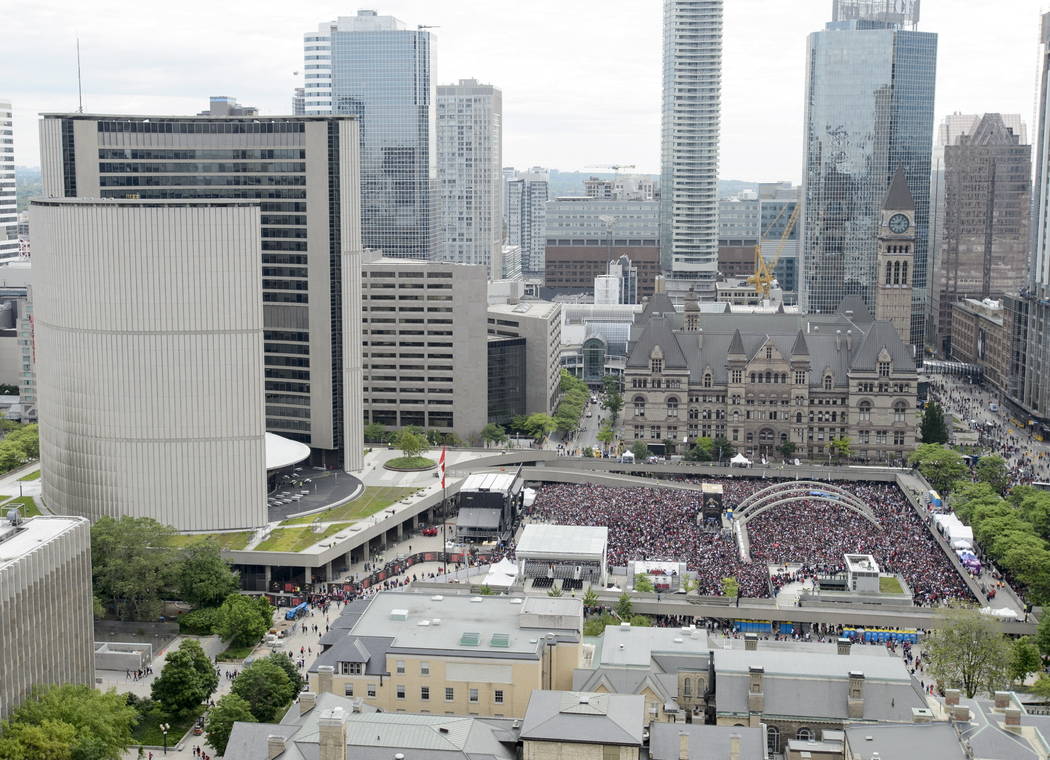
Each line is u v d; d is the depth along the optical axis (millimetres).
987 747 184000
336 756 166375
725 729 188750
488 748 180375
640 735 181625
